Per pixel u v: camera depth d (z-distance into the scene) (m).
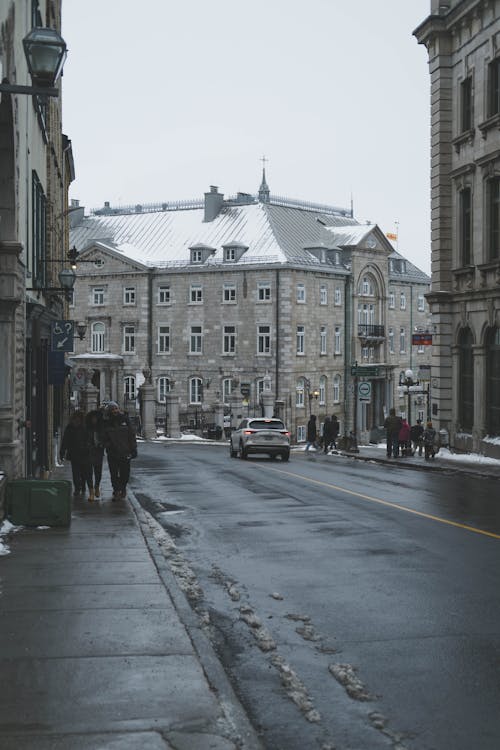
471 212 34.03
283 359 73.75
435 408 36.41
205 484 24.25
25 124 19.80
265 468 30.62
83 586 10.59
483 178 32.66
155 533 15.27
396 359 89.19
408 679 7.76
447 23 35.12
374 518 17.03
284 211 81.69
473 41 33.41
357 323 81.44
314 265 76.12
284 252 74.56
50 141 30.72
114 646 8.20
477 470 28.30
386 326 85.06
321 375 77.94
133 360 80.25
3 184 16.69
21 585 10.65
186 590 10.97
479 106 33.00
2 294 16.61
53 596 10.09
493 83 32.34
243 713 6.64
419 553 13.32
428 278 94.94
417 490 22.52
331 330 79.00
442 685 7.61
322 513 17.84
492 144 31.92
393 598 10.59
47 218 29.81
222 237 79.12
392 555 13.20
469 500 20.16
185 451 45.72
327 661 8.29
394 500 20.11
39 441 25.27
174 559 12.95
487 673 7.91
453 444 35.56
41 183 26.17
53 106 33.91
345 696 7.38
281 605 10.34
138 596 10.10
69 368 35.34
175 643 8.29
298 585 11.33
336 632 9.22
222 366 76.38
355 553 13.38
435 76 36.00
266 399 65.19
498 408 32.28
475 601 10.42
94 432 19.50
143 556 12.50
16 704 6.72
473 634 9.10
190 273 77.62
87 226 88.12
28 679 7.29
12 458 16.69
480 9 32.62
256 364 74.94
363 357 82.50
